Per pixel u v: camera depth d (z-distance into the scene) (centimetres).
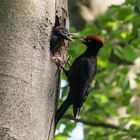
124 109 1933
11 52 855
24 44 873
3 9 877
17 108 828
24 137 823
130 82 1944
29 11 895
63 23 1020
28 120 835
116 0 2103
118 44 1848
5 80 834
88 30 1672
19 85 841
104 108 1875
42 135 863
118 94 1908
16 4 887
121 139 1723
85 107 1894
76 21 2041
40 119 862
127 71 1797
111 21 1783
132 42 1733
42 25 911
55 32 993
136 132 1717
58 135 1766
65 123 1772
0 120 812
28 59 869
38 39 896
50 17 937
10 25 872
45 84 895
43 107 877
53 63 962
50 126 902
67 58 1069
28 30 884
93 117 1842
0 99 822
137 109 1988
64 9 1023
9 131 809
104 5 2094
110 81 1920
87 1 2080
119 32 1750
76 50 1569
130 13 1734
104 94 1889
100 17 1803
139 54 2017
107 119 1903
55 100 948
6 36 862
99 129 1877
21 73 851
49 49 928
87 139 1881
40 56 894
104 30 1773
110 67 1777
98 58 1736
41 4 919
